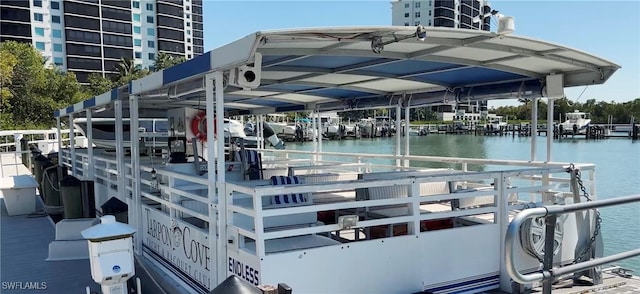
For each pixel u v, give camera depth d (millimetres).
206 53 3889
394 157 7934
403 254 4023
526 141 54125
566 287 4477
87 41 68062
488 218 5203
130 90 6074
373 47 3598
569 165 5004
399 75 5855
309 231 3613
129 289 4898
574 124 58125
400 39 3613
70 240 6613
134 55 74812
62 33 66125
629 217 12383
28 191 9789
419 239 4102
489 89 6332
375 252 3891
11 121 32406
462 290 4324
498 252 4516
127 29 72812
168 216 5320
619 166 25859
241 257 3742
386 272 3943
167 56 70812
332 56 4438
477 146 45156
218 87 3881
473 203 5441
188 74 4258
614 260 2887
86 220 6754
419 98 7418
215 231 4172
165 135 12320
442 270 4219
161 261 5582
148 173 7191
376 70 5461
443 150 40094
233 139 10773
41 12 63906
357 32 3445
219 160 3973
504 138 62656
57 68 56812
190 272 4734
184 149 7086
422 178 4117
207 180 4277
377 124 69688
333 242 4242
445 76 5961
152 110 9531
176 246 5098
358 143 53344
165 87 5180
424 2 86250
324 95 8430
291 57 4402
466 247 4344
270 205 4469
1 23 60156
